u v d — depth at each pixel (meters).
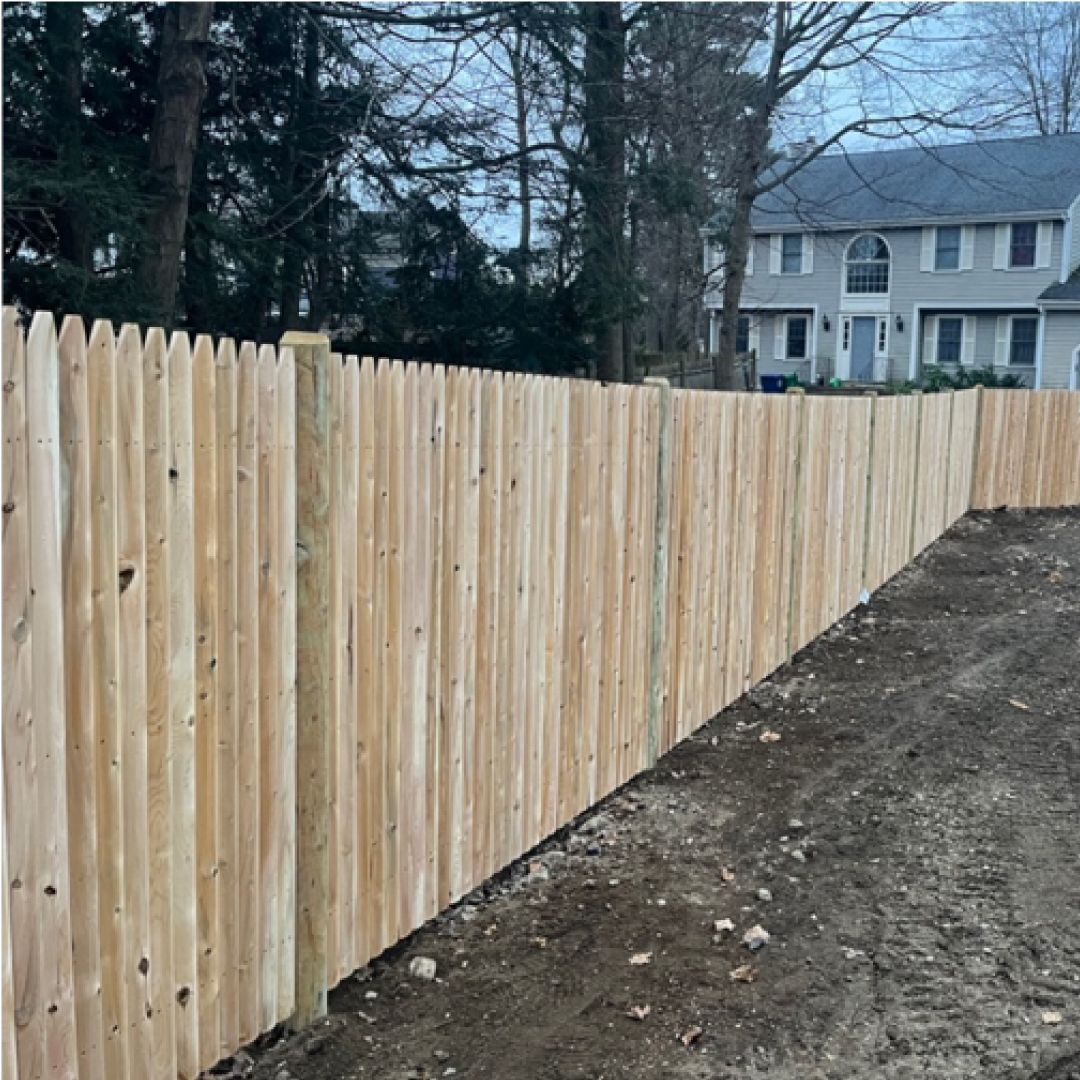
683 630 6.14
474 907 4.28
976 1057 3.31
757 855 4.84
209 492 2.83
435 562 3.83
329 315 11.31
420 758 3.83
